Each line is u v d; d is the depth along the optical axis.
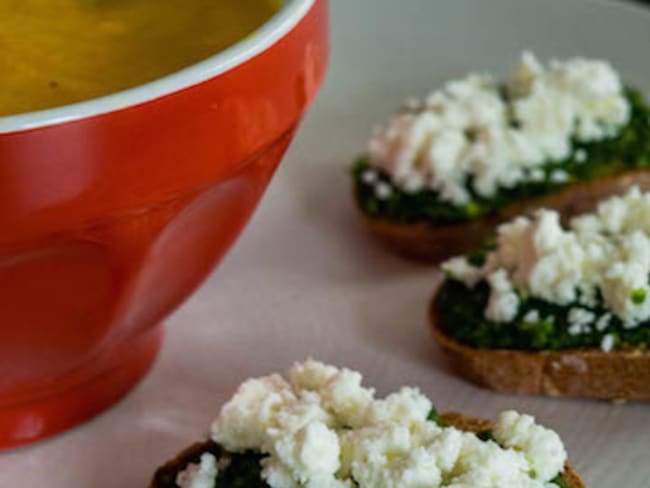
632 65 0.45
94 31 0.29
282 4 0.30
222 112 0.27
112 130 0.25
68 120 0.25
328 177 0.43
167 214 0.28
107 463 0.32
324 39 0.30
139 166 0.26
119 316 0.30
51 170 0.25
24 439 0.32
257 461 0.29
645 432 0.32
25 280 0.27
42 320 0.29
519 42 0.47
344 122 0.45
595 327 0.33
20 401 0.32
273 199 0.42
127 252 0.28
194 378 0.35
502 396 0.34
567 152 0.39
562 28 0.47
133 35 0.29
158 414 0.33
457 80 0.46
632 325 0.33
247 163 0.28
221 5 0.30
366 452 0.27
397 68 0.47
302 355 0.35
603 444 0.32
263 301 0.37
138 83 0.27
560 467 0.28
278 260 0.39
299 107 0.29
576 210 0.39
